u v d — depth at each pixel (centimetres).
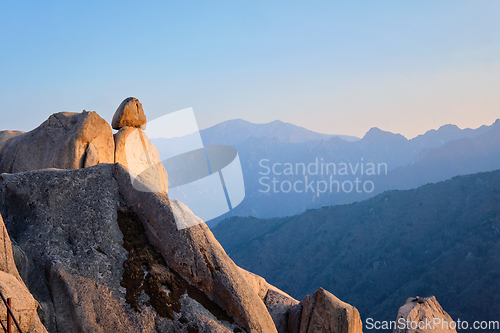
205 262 863
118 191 909
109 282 791
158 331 775
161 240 866
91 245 821
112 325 753
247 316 850
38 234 813
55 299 757
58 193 862
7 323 612
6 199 849
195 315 811
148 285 811
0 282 657
